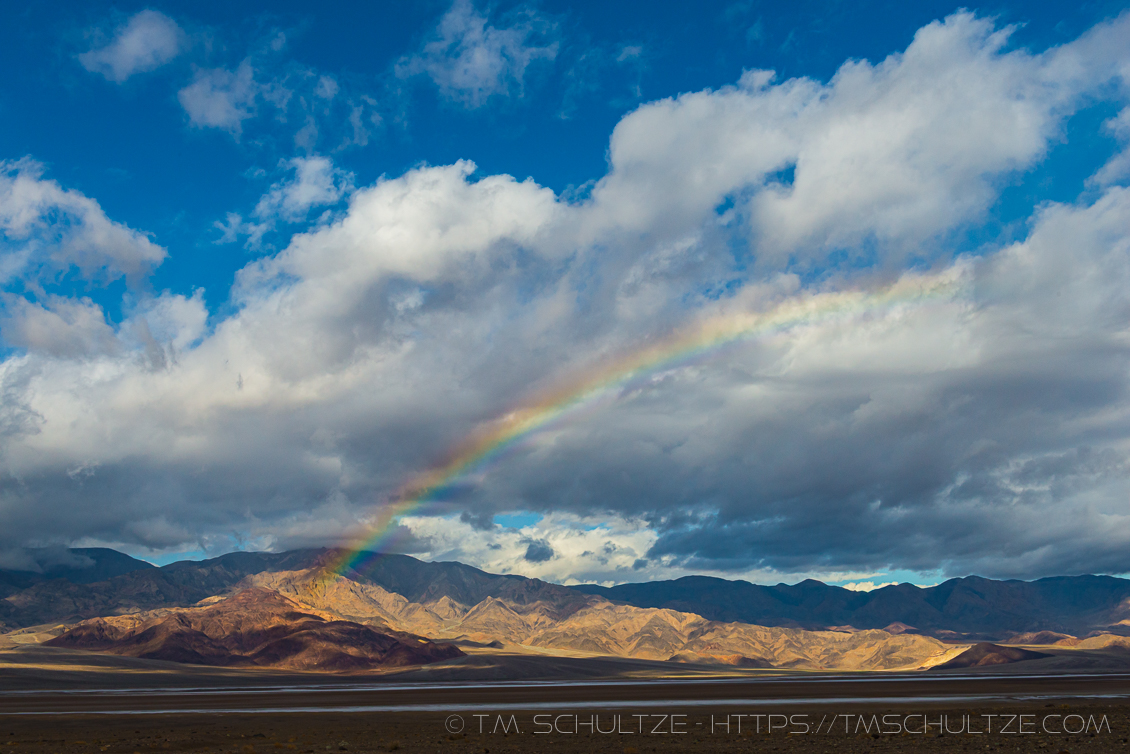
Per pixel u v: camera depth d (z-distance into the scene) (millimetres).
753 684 178625
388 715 82688
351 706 101188
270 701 118312
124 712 94062
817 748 47781
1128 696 103688
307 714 85625
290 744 52344
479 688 173125
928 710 79000
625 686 174125
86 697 143500
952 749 46281
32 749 52156
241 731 64875
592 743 51875
